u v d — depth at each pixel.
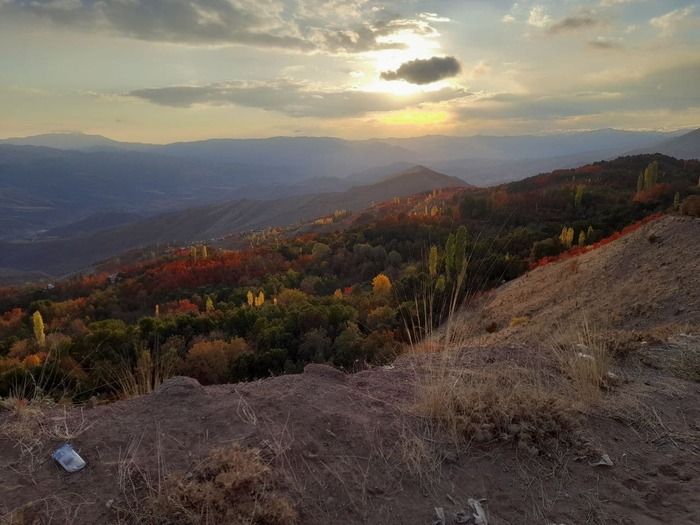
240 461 2.21
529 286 27.16
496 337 17.75
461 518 2.10
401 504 2.16
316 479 2.23
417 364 3.94
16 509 1.86
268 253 62.38
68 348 13.27
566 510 2.25
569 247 37.44
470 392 3.08
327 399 3.03
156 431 2.51
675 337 5.47
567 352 4.45
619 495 2.39
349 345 16.00
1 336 38.03
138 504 1.96
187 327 24.52
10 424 2.49
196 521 1.86
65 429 2.47
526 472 2.53
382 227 61.88
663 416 3.32
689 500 2.36
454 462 2.53
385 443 2.60
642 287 17.45
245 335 24.81
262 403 2.87
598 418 3.21
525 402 3.00
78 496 1.98
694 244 19.14
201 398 2.90
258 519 1.92
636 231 25.25
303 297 37.62
